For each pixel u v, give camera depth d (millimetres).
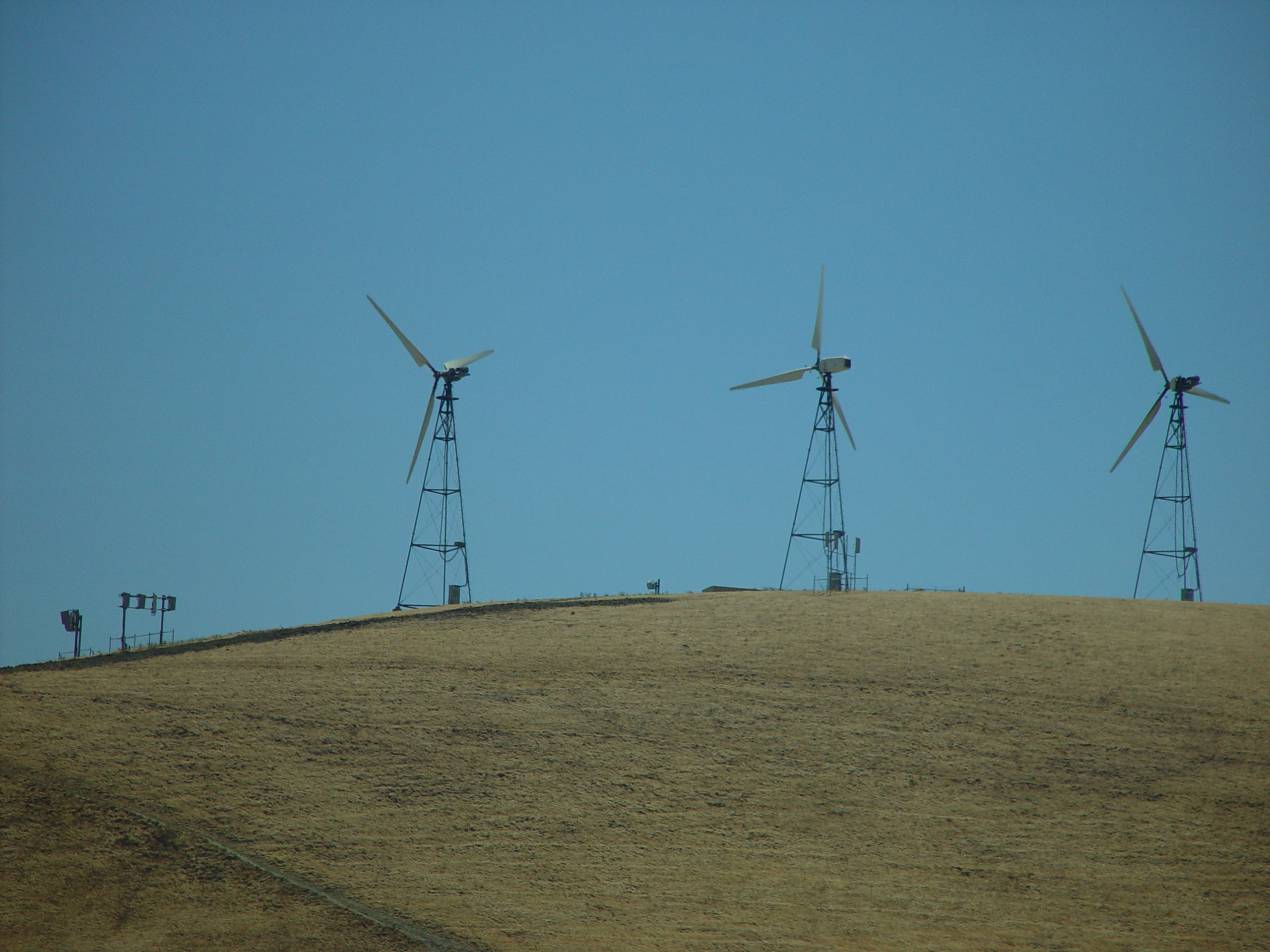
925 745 168250
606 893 129125
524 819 144625
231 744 158625
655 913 125500
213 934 117875
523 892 128250
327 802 145375
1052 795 155750
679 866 135625
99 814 137000
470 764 158000
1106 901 132250
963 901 131125
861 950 120250
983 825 147875
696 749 165125
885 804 152125
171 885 125500
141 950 114812
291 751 157875
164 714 167500
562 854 137000
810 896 130625
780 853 139625
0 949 113625
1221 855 142750
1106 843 144750
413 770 155375
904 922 126312
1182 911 130875
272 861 131250
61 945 115062
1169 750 168375
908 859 139750
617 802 149750
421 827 141375
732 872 135000
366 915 121750
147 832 134250
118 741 156625
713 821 146375
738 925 124062
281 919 120750
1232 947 124438
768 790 154500
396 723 169250
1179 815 151500
